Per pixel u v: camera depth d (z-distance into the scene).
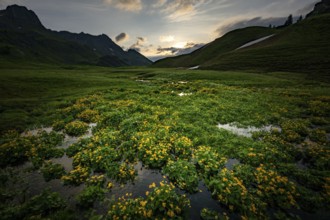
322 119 18.16
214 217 7.42
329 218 7.53
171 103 25.00
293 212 7.78
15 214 7.48
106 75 75.56
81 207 8.15
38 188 9.34
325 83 40.38
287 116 19.89
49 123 18.95
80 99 27.30
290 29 106.62
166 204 7.77
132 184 9.61
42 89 36.91
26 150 12.52
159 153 11.49
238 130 16.78
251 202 7.91
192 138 14.35
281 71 60.03
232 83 43.88
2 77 41.88
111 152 11.85
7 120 19.06
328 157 11.16
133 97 28.95
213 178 9.48
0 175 10.05
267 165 10.51
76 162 11.24
